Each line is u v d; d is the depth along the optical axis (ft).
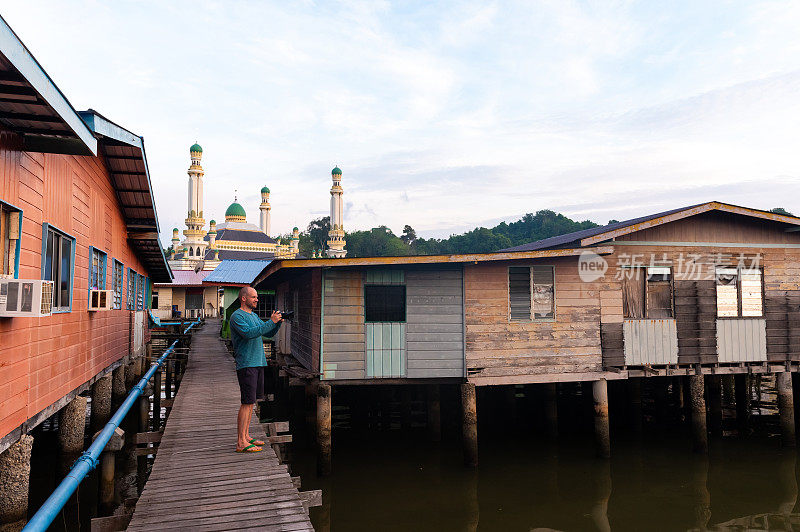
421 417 56.85
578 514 32.63
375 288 39.83
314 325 41.24
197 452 23.02
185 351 67.31
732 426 53.36
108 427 23.00
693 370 43.78
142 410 43.83
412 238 451.12
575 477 38.58
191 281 146.00
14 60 14.51
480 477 38.55
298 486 20.56
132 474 36.83
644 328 43.29
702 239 44.75
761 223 45.96
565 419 55.26
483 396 58.08
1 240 20.54
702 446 43.09
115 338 44.29
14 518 20.92
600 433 41.78
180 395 37.68
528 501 34.45
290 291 57.77
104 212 39.27
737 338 44.62
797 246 46.60
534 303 41.73
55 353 26.78
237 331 21.98
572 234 58.65
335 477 38.52
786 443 44.93
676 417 56.24
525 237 484.33
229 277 83.51
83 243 32.63
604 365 42.39
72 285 29.86
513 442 47.03
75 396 30.89
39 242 24.20
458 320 40.37
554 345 41.70
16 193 21.13
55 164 26.55
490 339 40.73
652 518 32.12
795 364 46.14
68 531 26.61
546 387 47.67
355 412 57.21
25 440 21.67
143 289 68.39
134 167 39.86
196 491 18.31
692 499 34.86
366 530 30.35
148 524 15.64
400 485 37.01
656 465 41.19
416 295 40.01
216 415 30.91
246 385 22.20
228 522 15.84
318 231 400.06
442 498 34.81
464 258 38.27
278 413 60.34
